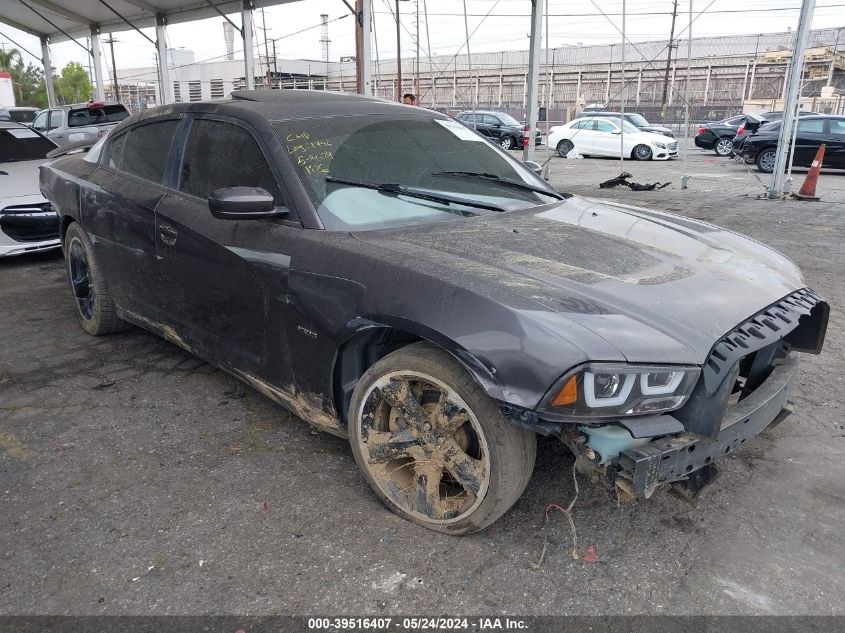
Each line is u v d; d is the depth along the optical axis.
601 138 21.75
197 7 17.55
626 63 42.78
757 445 3.05
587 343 1.93
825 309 2.67
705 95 42.94
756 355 2.62
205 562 2.27
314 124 3.07
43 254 6.99
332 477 2.78
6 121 8.01
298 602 2.09
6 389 3.65
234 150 3.06
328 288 2.48
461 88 44.09
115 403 3.48
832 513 2.55
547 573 2.21
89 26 22.12
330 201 2.73
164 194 3.38
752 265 2.69
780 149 11.11
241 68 47.22
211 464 2.89
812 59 39.47
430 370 2.24
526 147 14.16
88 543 2.37
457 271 2.24
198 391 3.62
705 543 2.37
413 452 2.39
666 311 2.14
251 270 2.79
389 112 3.45
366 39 12.58
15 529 2.45
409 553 2.31
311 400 2.73
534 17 13.42
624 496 2.06
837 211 9.76
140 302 3.76
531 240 2.64
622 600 2.10
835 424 3.25
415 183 3.03
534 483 2.71
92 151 4.35
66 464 2.89
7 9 21.73
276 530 2.44
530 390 1.94
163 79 19.19
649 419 1.99
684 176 12.97
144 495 2.66
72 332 4.57
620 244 2.70
